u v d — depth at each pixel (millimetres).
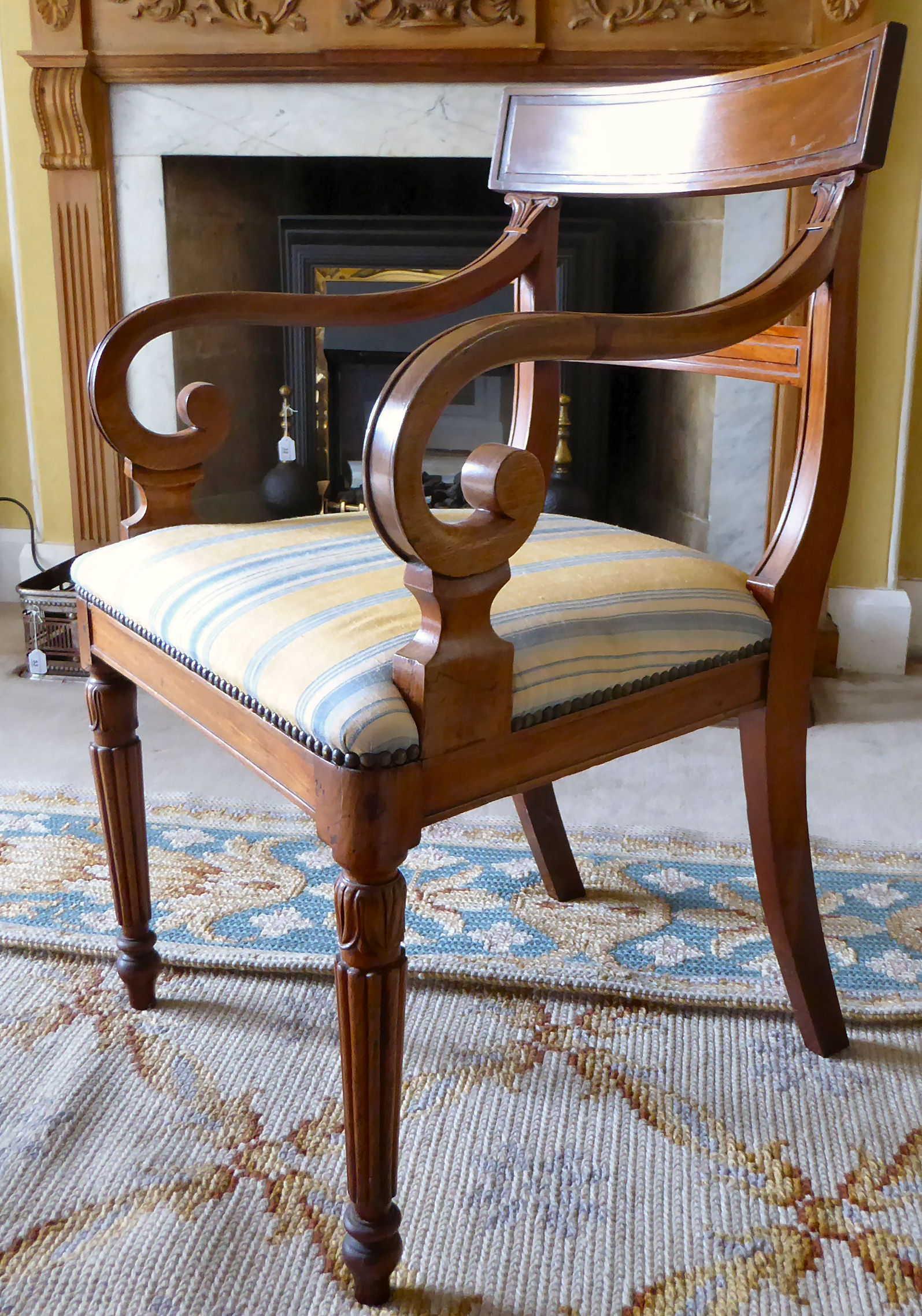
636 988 1106
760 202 1829
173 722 1829
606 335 702
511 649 693
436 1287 792
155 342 2070
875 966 1160
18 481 2367
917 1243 829
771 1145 925
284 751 717
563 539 927
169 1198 865
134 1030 1062
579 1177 891
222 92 1913
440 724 670
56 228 1997
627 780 1635
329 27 1821
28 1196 864
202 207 2121
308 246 2119
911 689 1986
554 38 1797
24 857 1371
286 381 2223
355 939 689
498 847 1422
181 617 806
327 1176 891
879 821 1498
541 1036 1061
